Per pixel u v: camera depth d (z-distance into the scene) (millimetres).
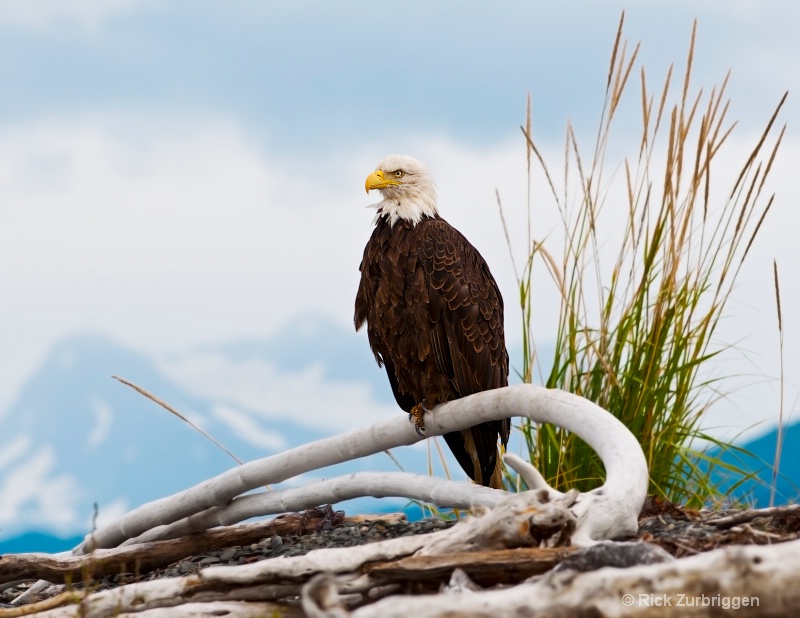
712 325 12141
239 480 10367
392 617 5629
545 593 5586
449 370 11281
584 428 8625
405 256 11281
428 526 10320
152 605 7215
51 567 10016
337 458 10297
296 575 6965
